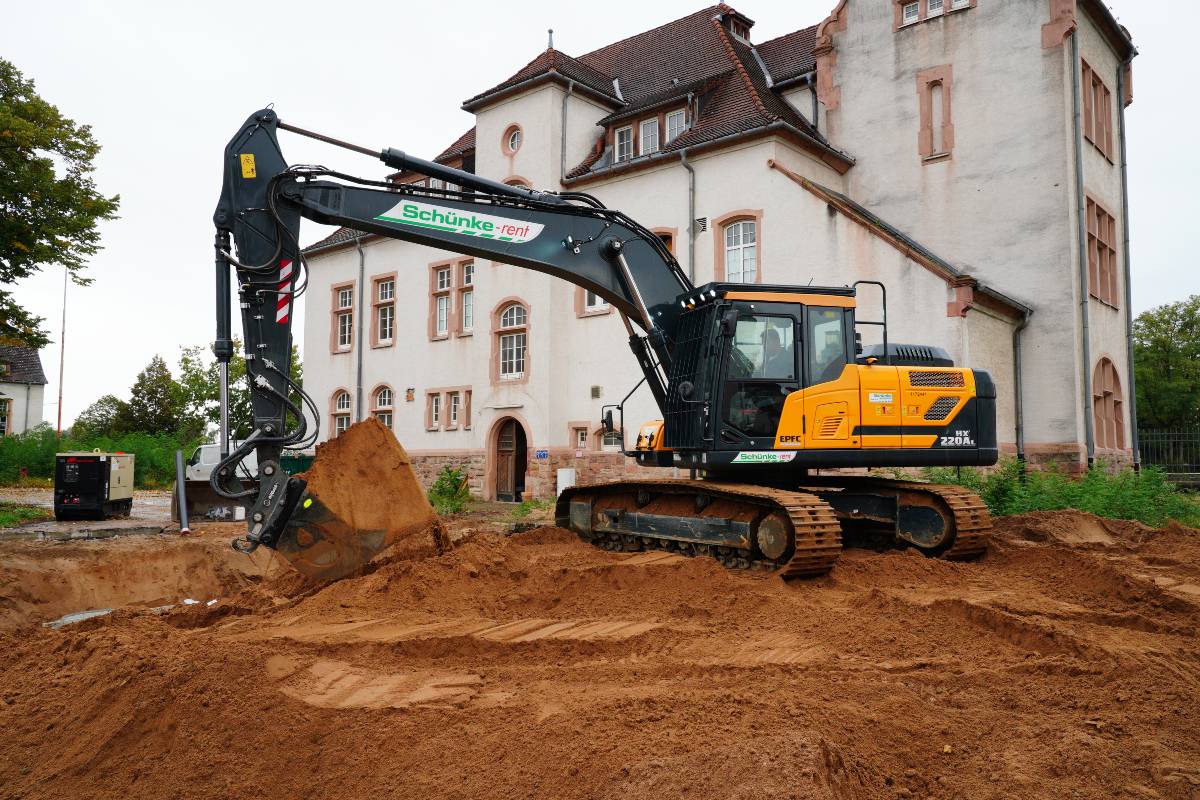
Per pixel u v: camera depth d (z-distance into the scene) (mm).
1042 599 8195
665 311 10352
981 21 19906
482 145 25453
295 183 8555
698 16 26203
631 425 22141
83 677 5691
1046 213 18891
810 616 7375
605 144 24109
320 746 4691
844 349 10102
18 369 58562
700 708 4914
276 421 8141
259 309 8273
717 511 9938
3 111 18578
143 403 54656
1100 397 20422
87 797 4559
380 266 29594
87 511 18500
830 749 4117
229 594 10562
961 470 15922
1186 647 6672
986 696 5480
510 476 24797
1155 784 4285
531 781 4184
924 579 9156
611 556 10305
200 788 4469
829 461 9805
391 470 8562
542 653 6461
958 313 16938
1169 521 12773
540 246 9859
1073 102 19109
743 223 20484
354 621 7301
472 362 25938
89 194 20312
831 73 22188
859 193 21625
